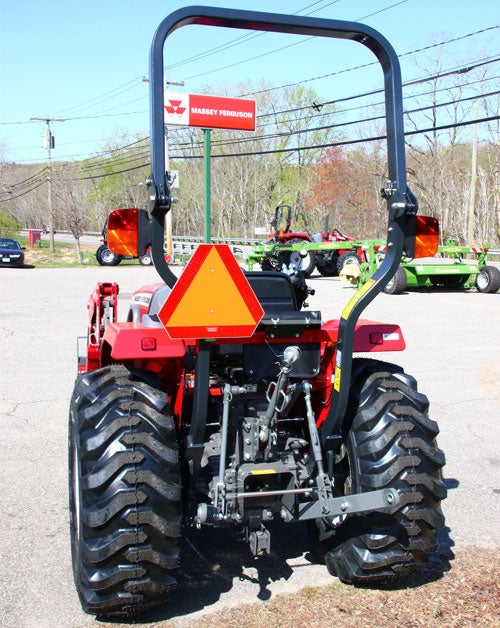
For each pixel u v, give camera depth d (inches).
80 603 126.8
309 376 127.9
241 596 128.9
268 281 140.7
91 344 194.7
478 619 119.8
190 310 106.0
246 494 114.0
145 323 130.9
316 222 2012.8
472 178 1192.8
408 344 390.0
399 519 118.5
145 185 110.9
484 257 665.6
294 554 146.6
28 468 200.5
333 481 129.3
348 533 126.3
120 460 110.1
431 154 1594.5
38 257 1374.3
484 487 187.8
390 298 612.7
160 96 108.3
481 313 512.1
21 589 133.0
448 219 1626.5
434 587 131.4
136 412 115.5
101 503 110.0
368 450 120.0
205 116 379.2
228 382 132.1
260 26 115.3
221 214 2108.8
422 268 643.5
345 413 125.2
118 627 119.0
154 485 110.0
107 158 2222.0
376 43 118.0
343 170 1893.5
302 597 128.0
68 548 150.6
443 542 153.2
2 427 240.8
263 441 115.8
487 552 147.9
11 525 162.2
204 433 120.9
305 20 113.8
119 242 110.1
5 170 3002.0
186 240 1530.5
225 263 106.0
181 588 131.9
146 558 109.7
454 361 346.3
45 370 329.4
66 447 219.8
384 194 119.7
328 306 553.3
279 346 125.6
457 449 219.0
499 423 246.5
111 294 206.1
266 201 2058.3
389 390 125.3
